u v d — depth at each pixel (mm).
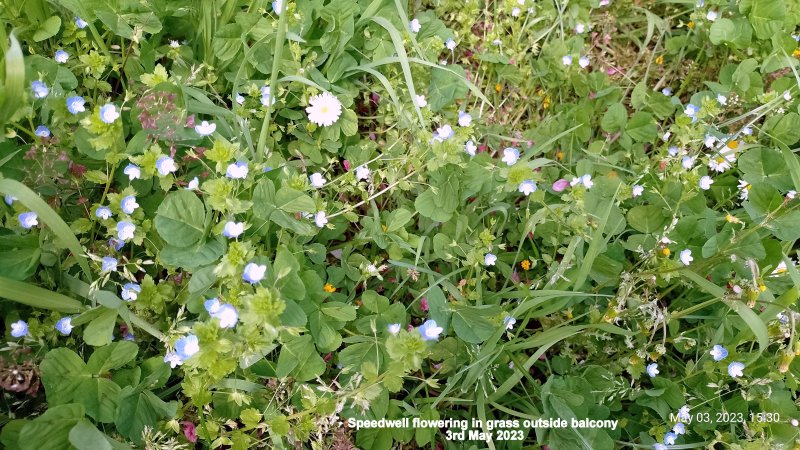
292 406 272
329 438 285
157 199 300
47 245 260
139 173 264
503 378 319
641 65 475
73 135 279
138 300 261
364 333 301
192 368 253
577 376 317
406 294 345
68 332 252
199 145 313
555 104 448
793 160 333
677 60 470
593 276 344
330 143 354
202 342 224
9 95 232
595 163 389
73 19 329
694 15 455
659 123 450
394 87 378
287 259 263
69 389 245
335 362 309
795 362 318
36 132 277
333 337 289
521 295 315
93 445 221
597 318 317
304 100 347
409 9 424
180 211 257
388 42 386
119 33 312
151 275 292
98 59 309
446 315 306
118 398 246
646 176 392
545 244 359
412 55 390
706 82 443
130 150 285
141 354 284
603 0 467
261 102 343
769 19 434
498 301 331
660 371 349
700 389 329
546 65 439
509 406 327
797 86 423
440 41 395
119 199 267
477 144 395
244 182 276
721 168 380
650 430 322
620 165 418
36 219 255
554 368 337
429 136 334
